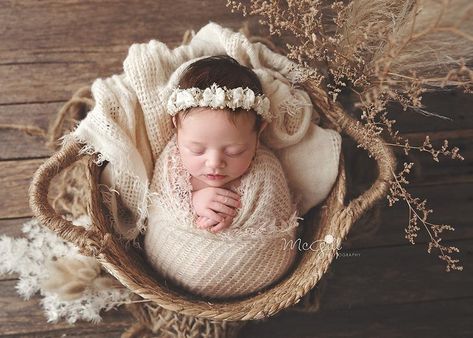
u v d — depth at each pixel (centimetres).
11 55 104
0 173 102
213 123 81
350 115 97
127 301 96
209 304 85
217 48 93
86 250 81
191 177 87
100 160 88
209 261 86
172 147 89
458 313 104
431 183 106
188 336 95
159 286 87
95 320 98
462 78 80
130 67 88
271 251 88
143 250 93
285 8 102
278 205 88
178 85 84
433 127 106
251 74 85
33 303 99
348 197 102
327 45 89
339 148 91
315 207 96
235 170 84
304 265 90
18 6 105
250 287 89
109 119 87
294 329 102
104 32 106
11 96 103
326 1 97
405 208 106
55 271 96
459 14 72
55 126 101
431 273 105
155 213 88
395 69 79
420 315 104
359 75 86
